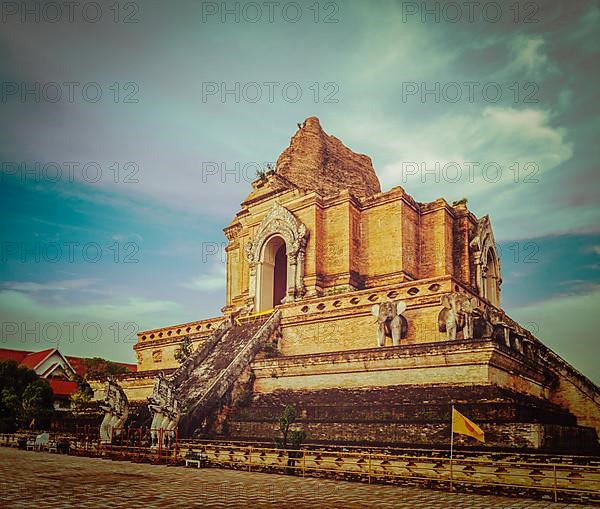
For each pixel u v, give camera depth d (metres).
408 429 22.69
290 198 47.72
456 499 16.55
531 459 17.67
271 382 32.53
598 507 15.29
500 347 24.77
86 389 48.75
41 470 23.16
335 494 17.31
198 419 30.45
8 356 81.62
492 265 47.62
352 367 28.59
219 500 16.06
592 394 30.92
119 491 17.58
